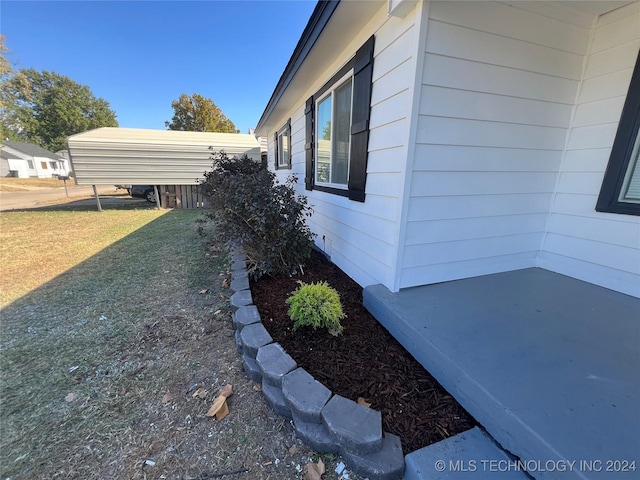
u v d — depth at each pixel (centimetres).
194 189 1035
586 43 229
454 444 120
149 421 148
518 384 129
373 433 118
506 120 225
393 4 188
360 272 294
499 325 179
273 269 312
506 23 203
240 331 206
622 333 170
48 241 532
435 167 214
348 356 181
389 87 220
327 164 387
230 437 139
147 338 224
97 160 882
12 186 2064
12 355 203
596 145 229
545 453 100
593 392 125
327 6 231
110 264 401
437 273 241
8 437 139
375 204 254
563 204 257
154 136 995
